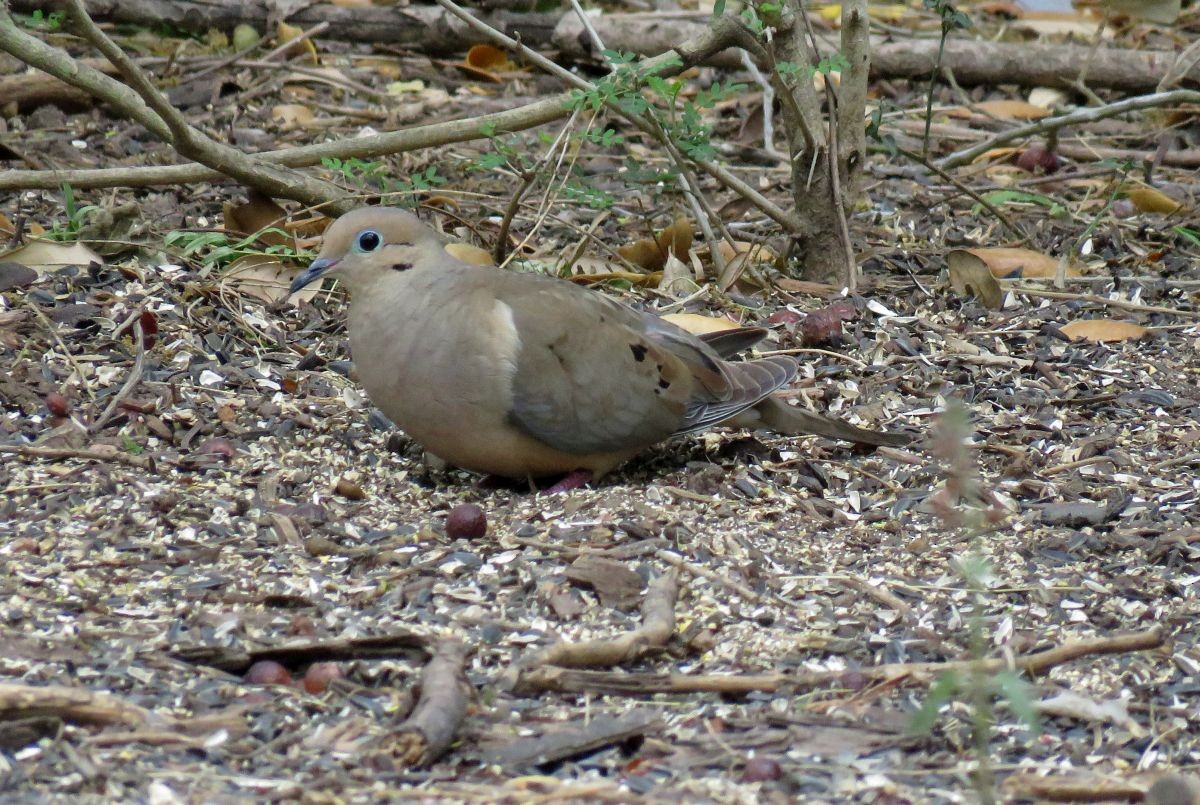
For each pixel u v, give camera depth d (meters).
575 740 7.09
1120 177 16.97
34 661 7.52
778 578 9.01
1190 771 7.22
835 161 13.91
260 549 9.00
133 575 8.55
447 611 8.39
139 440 10.37
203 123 17.05
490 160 12.98
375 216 9.78
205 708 7.27
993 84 19.56
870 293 14.12
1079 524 9.99
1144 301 14.23
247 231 13.73
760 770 6.95
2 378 10.86
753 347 12.80
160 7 19.02
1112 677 8.09
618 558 9.02
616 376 10.03
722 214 15.53
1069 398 12.05
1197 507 10.24
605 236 14.98
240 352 11.91
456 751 7.06
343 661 7.69
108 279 12.74
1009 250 14.90
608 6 21.48
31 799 6.41
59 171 13.39
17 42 12.41
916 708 7.64
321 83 18.56
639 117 13.38
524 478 10.49
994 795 6.89
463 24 19.42
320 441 10.66
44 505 9.27
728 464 10.80
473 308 9.70
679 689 7.68
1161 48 21.19
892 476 10.71
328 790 6.61
